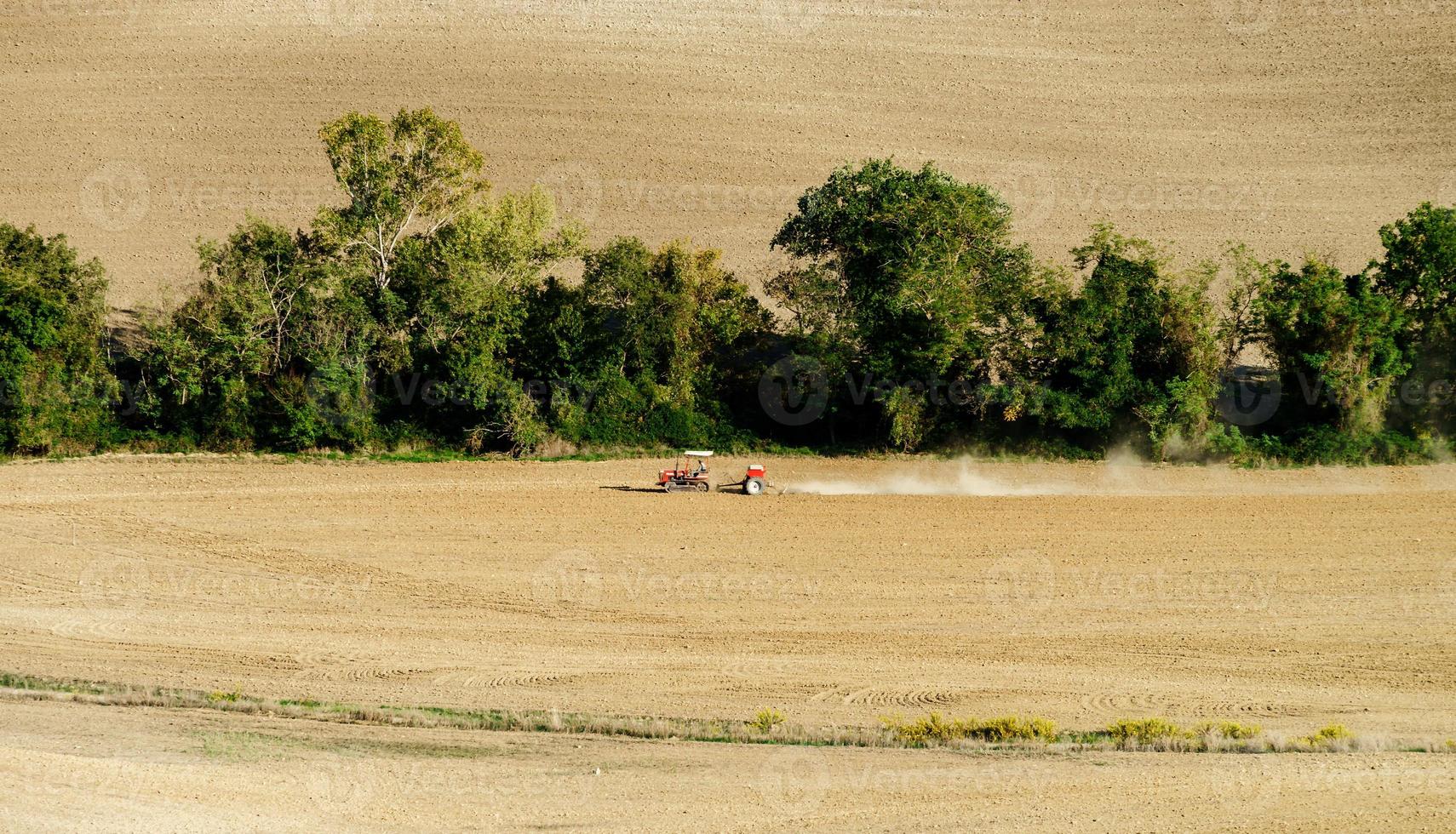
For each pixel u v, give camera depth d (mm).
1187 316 84812
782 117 137500
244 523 72750
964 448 87000
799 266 109688
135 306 91000
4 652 56469
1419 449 84875
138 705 51375
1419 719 51781
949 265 86438
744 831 41625
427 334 85500
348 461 83750
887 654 57906
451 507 76062
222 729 48875
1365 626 60938
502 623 60844
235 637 58938
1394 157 132375
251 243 85688
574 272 108750
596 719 50812
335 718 50625
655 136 133375
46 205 118000
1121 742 49125
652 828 41656
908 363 86562
